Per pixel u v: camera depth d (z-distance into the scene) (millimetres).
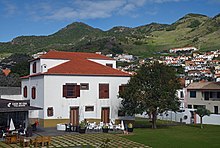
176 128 40406
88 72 42688
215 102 56906
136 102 38219
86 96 42250
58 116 40500
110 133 34219
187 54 197250
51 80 40500
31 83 44625
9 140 27750
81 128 34156
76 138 30594
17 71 81438
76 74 41688
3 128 33344
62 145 26656
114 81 43938
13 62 120312
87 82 42406
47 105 40062
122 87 44062
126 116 44438
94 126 37188
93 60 49250
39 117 40969
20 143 27000
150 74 38844
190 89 61094
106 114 43375
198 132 36281
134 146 26453
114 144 27359
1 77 72562
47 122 39812
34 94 43344
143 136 32312
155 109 38469
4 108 31031
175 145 27016
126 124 40938
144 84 38688
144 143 27938
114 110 43781
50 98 40281
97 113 42750
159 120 52500
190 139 30578
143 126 42500
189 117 48781
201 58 177500
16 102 32125
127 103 39656
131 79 39781
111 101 43656
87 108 42250
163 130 37875
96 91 42844
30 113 41781
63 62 45594
